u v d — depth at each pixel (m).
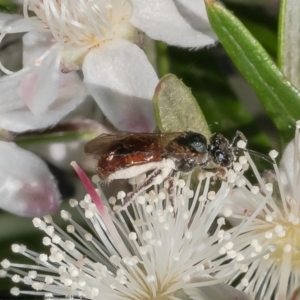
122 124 0.11
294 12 0.10
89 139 0.11
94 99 0.11
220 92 0.11
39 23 0.11
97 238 0.10
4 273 0.10
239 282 0.10
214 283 0.10
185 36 0.11
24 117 0.11
